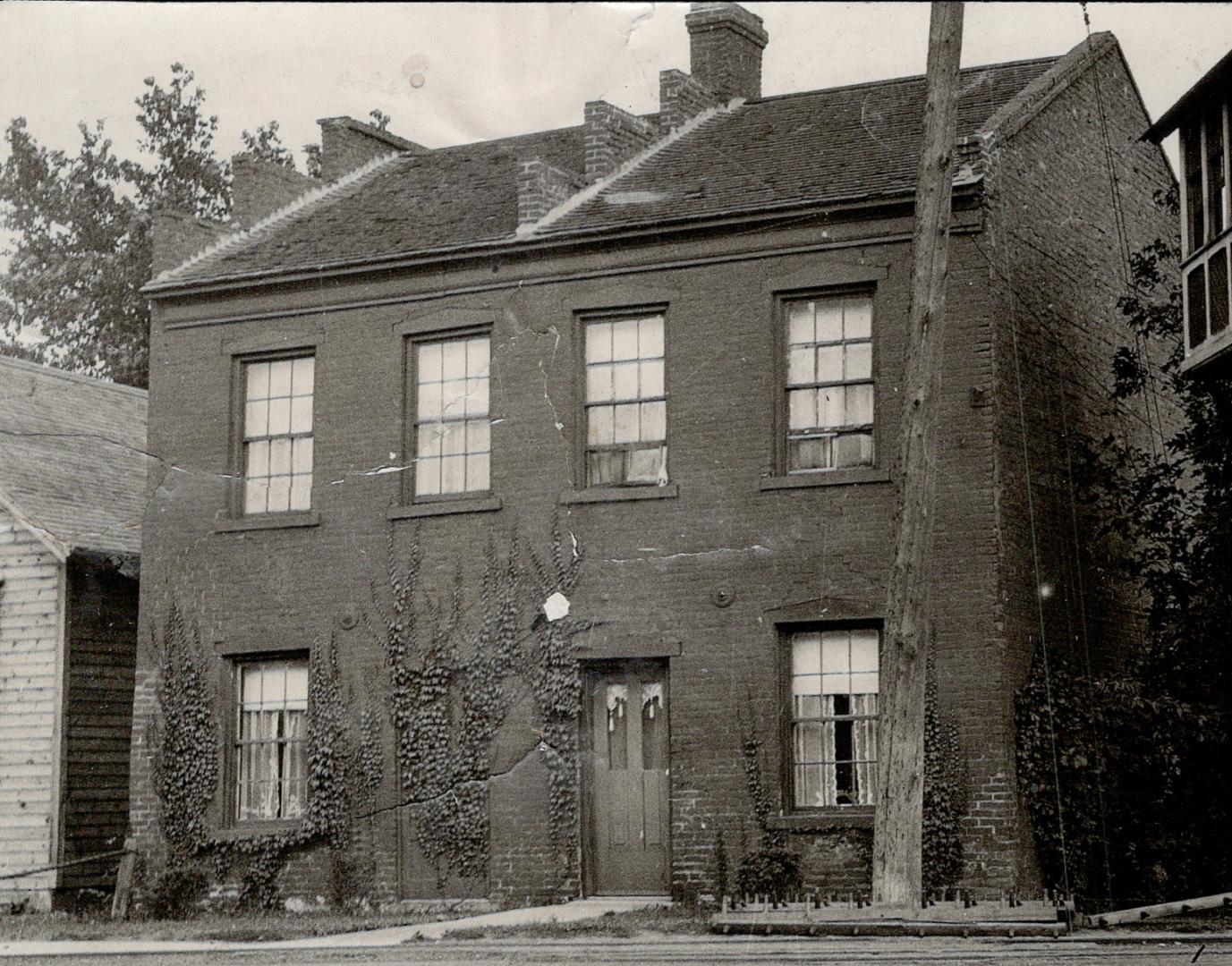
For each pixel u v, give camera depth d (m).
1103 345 21.84
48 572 23.62
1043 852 18.20
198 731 21.89
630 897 19.56
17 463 24.89
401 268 21.52
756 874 18.75
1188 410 21.00
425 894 20.39
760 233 19.73
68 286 39.72
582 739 19.97
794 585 19.08
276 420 22.28
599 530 20.11
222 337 22.56
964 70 22.70
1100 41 22.34
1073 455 20.44
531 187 21.00
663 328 20.27
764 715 19.03
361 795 20.84
